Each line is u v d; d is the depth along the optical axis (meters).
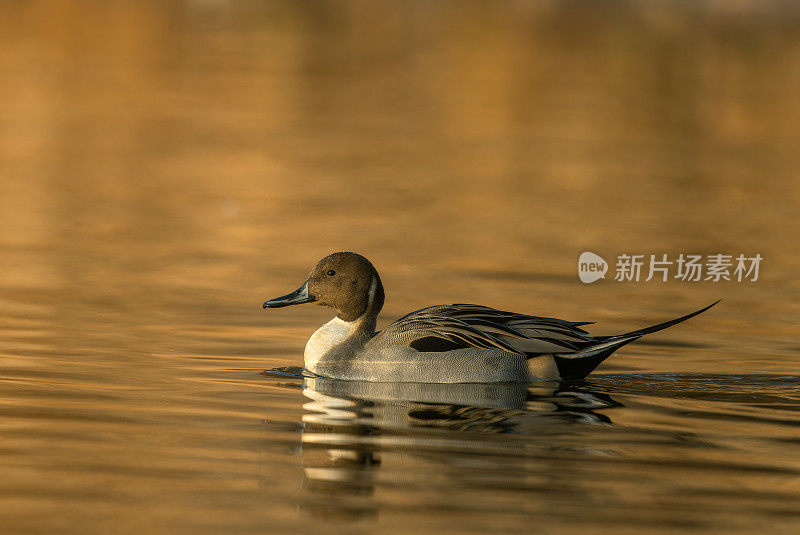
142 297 14.40
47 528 6.58
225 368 11.09
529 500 7.18
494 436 8.69
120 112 29.25
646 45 43.56
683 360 11.94
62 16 46.62
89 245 17.34
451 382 10.66
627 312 14.58
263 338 12.58
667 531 6.70
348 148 26.16
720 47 43.72
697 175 24.27
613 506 7.11
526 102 32.62
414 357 10.79
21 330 12.38
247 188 21.97
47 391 9.78
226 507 6.98
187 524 6.69
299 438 8.52
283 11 51.22
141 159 24.22
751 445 8.57
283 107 30.97
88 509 6.90
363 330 11.30
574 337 10.80
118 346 11.84
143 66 36.44
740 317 14.40
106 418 8.95
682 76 37.75
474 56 40.59
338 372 10.95
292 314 13.90
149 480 7.46
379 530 6.63
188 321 13.23
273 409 9.45
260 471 7.69
